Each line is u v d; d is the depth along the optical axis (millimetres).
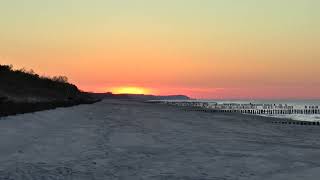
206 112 68250
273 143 20859
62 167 12625
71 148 16906
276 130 31812
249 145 19391
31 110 37344
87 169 12383
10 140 18156
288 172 12359
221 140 21703
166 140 21062
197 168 12836
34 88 93625
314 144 21031
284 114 87250
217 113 65188
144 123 34250
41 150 16047
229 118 48531
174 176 11562
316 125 40219
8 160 13672
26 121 27234
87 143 18703
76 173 11719
